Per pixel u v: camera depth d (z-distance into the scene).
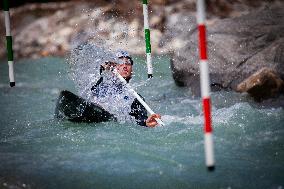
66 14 51.66
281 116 19.16
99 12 49.91
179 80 28.64
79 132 18.05
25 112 23.86
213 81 26.08
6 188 12.93
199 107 23.31
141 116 20.06
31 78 35.34
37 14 53.28
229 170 13.92
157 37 44.00
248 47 27.00
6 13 22.19
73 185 13.12
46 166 14.45
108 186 13.05
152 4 48.66
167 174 13.73
